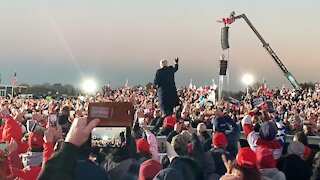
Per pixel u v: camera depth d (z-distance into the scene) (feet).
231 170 15.94
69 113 44.70
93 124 9.28
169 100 46.09
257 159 20.86
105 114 10.16
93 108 10.11
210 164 24.27
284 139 36.11
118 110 10.21
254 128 36.86
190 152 23.39
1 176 14.65
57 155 8.92
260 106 42.83
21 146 31.30
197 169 18.76
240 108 62.85
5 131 31.32
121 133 12.82
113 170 11.56
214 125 35.29
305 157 26.99
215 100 84.69
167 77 46.16
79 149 9.48
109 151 14.02
